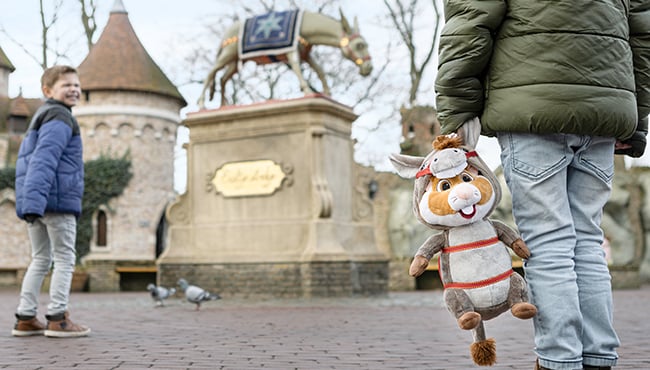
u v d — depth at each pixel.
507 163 2.94
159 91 29.27
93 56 29.48
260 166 13.10
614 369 3.80
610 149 3.00
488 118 2.94
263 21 13.47
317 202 12.47
